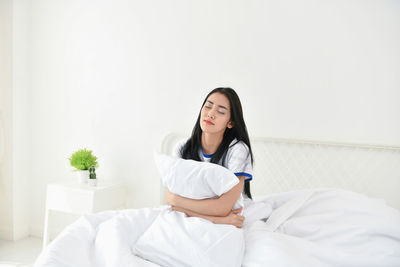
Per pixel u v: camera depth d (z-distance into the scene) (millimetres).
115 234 1058
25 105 2611
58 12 2566
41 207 2637
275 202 1606
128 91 2400
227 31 2143
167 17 2285
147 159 2361
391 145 1796
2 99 2496
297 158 2012
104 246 1024
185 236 1026
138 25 2361
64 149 2590
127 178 2430
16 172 2523
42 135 2643
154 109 2336
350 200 1405
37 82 2641
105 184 2291
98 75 2479
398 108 1817
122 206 2402
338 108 1921
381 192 1863
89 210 2074
